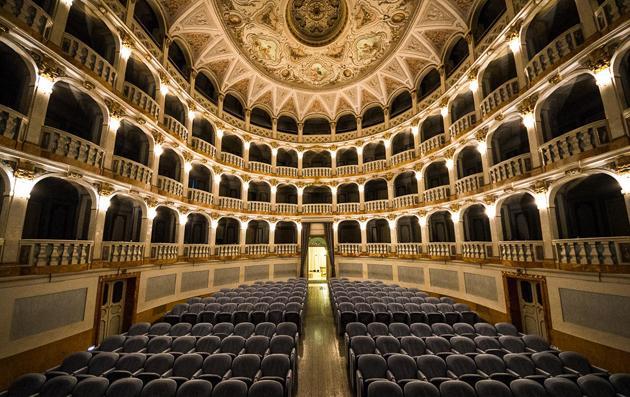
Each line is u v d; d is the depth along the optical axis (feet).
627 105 27.04
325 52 75.51
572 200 41.06
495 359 23.27
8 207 25.85
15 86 30.04
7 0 26.11
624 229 36.81
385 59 74.59
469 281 51.55
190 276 58.70
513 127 47.67
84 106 39.32
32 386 19.48
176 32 57.67
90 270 34.30
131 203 50.08
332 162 92.89
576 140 31.19
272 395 17.99
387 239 88.74
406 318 37.24
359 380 21.07
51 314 29.14
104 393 18.45
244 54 72.90
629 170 26.27
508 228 49.83
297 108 94.27
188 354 23.72
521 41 40.32
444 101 62.39
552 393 18.62
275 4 62.80
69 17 38.34
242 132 83.41
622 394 18.83
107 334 38.73
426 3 56.59
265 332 30.63
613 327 27.09
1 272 24.67
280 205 88.58
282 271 85.05
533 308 38.81
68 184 39.29
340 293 50.08
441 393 17.79
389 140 82.69
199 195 64.49
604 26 28.40
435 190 63.57
